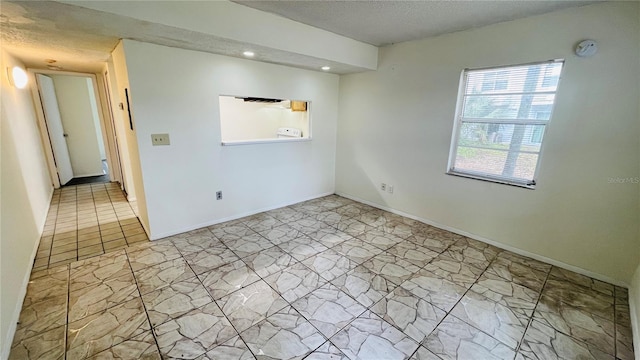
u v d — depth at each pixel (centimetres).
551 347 169
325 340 171
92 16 185
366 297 211
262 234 318
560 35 232
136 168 297
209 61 296
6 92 267
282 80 361
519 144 270
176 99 283
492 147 289
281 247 288
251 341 169
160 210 296
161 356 157
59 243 289
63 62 364
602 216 231
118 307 195
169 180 296
